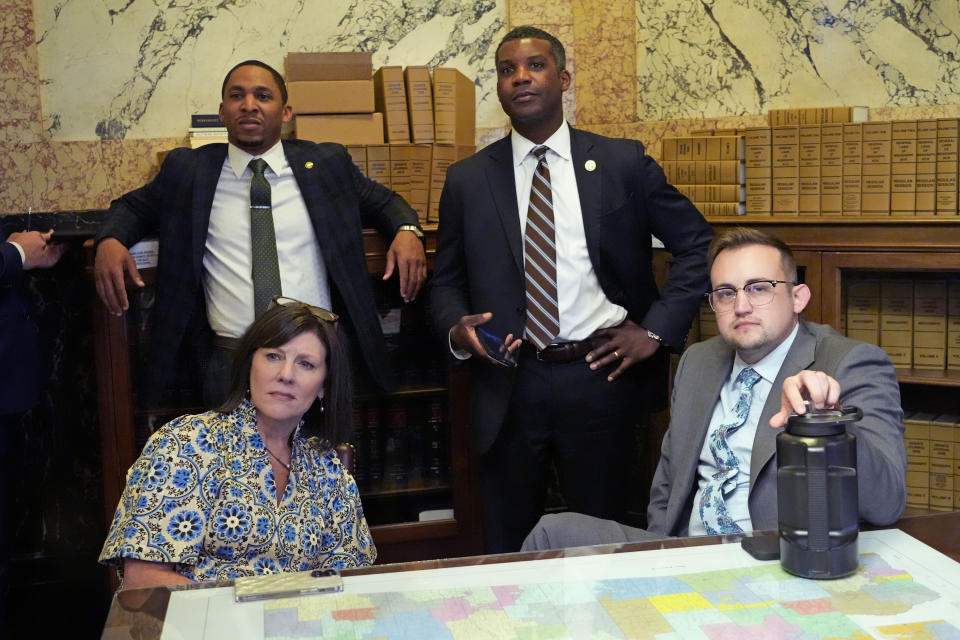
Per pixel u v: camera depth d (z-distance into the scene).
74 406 3.75
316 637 1.36
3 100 3.74
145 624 1.42
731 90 3.92
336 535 2.04
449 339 3.04
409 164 3.61
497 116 4.11
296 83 3.50
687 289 3.05
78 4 3.80
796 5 3.78
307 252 3.21
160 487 1.86
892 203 3.27
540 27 4.05
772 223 3.40
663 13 3.98
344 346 2.15
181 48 3.89
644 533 2.21
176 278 3.15
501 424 3.02
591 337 2.99
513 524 3.15
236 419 1.96
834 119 3.55
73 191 3.84
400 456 3.65
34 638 3.46
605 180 2.99
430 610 1.43
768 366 2.19
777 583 1.49
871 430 1.93
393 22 4.01
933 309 3.24
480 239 3.03
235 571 1.89
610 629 1.35
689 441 2.27
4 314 3.01
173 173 3.19
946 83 3.60
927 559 1.57
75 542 3.80
